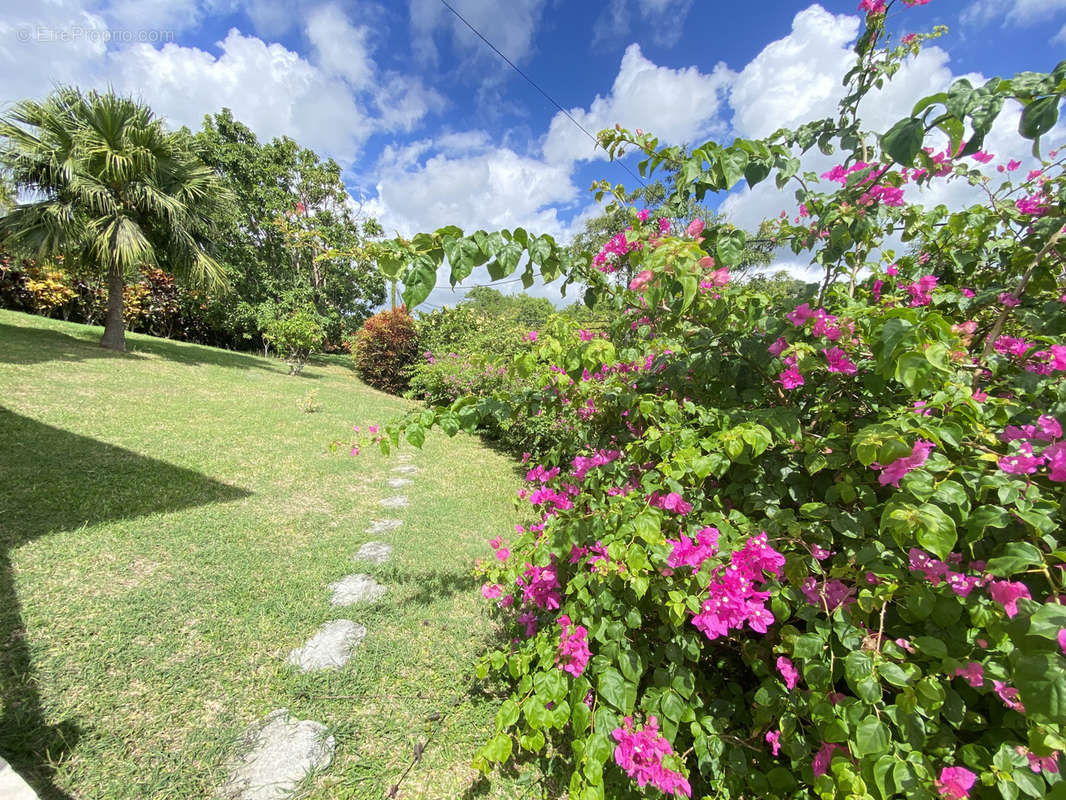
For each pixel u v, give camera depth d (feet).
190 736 4.45
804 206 4.23
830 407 3.64
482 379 20.63
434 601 7.16
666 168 3.98
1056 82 2.26
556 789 4.35
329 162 49.21
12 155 19.54
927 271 4.72
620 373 4.93
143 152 21.43
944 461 2.53
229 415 16.47
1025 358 3.39
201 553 7.56
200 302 36.83
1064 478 2.39
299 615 6.40
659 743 2.90
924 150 4.00
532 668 4.08
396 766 4.46
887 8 3.72
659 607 3.45
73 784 3.86
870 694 2.43
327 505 10.52
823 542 3.14
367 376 35.83
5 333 21.09
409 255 2.92
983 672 2.53
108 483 9.30
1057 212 3.90
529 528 4.89
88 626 5.57
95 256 22.26
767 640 3.51
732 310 4.14
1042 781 2.15
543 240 3.51
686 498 3.78
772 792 3.11
